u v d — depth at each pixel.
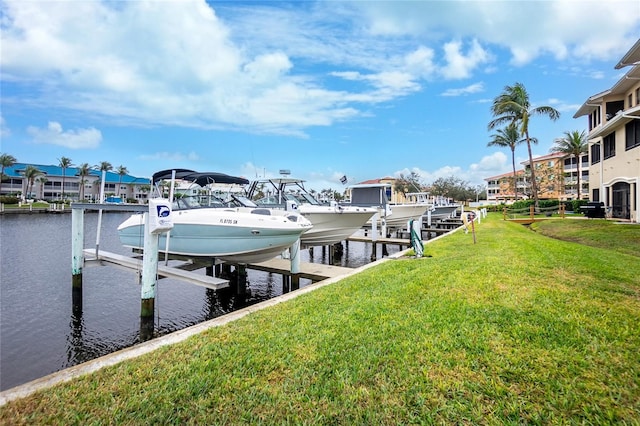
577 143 42.75
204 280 7.25
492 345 3.29
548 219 22.11
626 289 4.96
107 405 2.67
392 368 3.00
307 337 3.75
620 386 2.58
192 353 3.51
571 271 6.14
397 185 60.75
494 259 7.60
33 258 15.86
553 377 2.74
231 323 4.40
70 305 9.18
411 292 5.29
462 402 2.51
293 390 2.77
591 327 3.59
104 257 9.57
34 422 2.51
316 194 18.59
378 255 18.58
